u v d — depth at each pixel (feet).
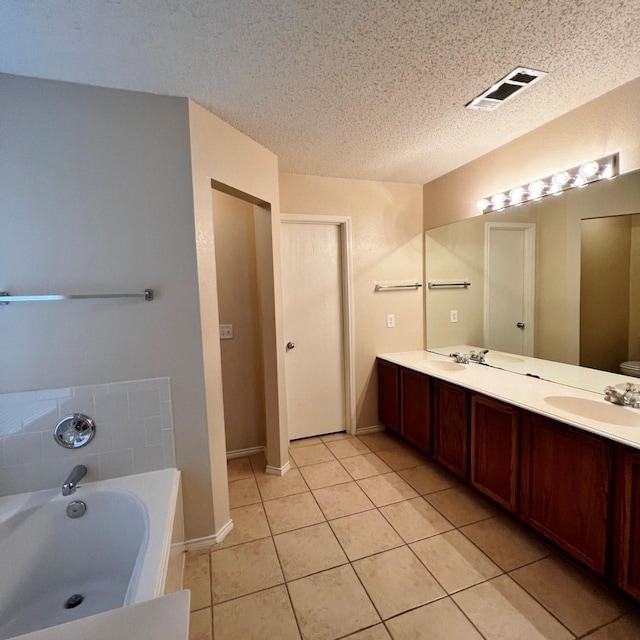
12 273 4.99
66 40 4.12
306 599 4.87
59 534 5.02
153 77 4.95
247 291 8.98
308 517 6.69
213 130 6.02
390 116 6.31
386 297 10.46
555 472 5.24
